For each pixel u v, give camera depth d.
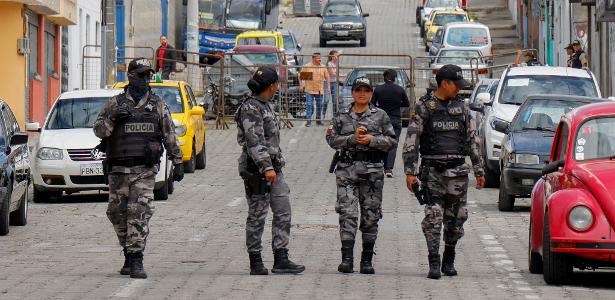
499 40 88.81
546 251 16.95
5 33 46.91
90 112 31.52
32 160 30.09
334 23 87.19
